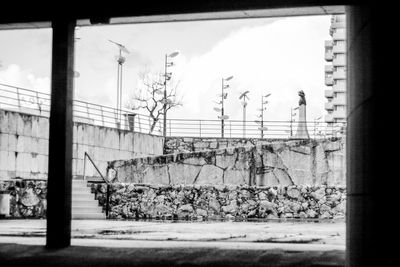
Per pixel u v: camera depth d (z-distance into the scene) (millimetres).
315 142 20922
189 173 21328
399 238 3990
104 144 28500
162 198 18922
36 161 25719
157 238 9398
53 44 7016
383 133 4293
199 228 12633
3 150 24094
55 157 7098
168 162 21562
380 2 4422
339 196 19125
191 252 7062
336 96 76312
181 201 18953
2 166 24016
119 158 29312
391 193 4121
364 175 4695
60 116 7051
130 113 33562
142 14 6570
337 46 76562
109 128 28828
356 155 4992
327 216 18984
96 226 13102
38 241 8305
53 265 6355
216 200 19016
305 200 19172
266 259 6527
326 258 6500
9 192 17438
